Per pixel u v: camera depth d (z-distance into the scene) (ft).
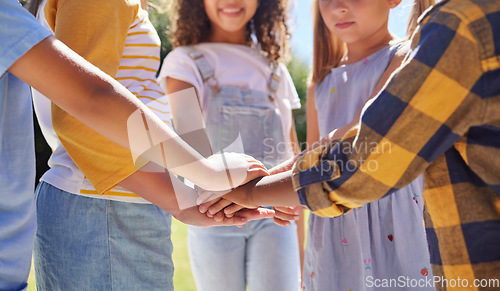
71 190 5.12
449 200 3.85
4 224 3.91
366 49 7.18
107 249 5.12
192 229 8.14
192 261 8.17
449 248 3.86
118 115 3.88
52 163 5.40
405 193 6.45
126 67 5.41
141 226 5.29
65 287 5.12
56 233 5.12
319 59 7.81
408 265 6.33
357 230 6.54
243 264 8.06
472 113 3.61
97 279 5.11
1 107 3.89
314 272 6.94
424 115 3.67
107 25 4.79
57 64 3.69
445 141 3.72
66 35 4.67
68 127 4.60
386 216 6.48
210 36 9.17
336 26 6.98
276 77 9.01
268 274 7.83
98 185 4.79
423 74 3.63
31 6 5.37
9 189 3.95
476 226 3.75
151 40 5.60
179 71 8.38
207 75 8.54
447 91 3.61
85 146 4.68
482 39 3.50
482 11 3.54
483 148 3.67
